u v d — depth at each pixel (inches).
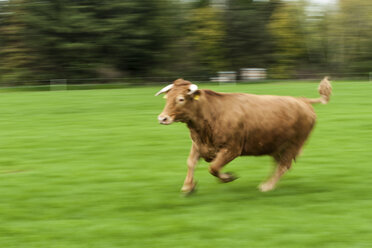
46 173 430.6
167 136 596.4
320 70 2380.7
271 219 307.1
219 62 2285.9
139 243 274.4
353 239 275.3
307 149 517.3
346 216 310.0
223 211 325.1
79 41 2021.4
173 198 355.3
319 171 429.4
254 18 2281.0
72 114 818.8
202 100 340.8
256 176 419.8
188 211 326.3
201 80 2050.9
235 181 405.1
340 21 2343.8
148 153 509.4
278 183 394.3
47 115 810.2
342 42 2352.4
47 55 2020.2
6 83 2012.8
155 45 2117.4
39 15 1968.5
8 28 1996.8
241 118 344.5
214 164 343.6
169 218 311.4
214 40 2263.8
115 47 2027.6
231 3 2281.0
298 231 287.9
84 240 279.6
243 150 354.9
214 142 346.6
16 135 619.5
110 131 638.5
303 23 2373.3
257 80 2018.9
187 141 566.6
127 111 849.5
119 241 277.3
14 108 914.1
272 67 2313.0
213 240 277.1
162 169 442.9
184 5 2320.4
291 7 2365.9
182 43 2267.5
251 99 354.3
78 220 311.3
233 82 1870.1
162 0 2057.1
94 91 1368.1
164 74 2150.6
